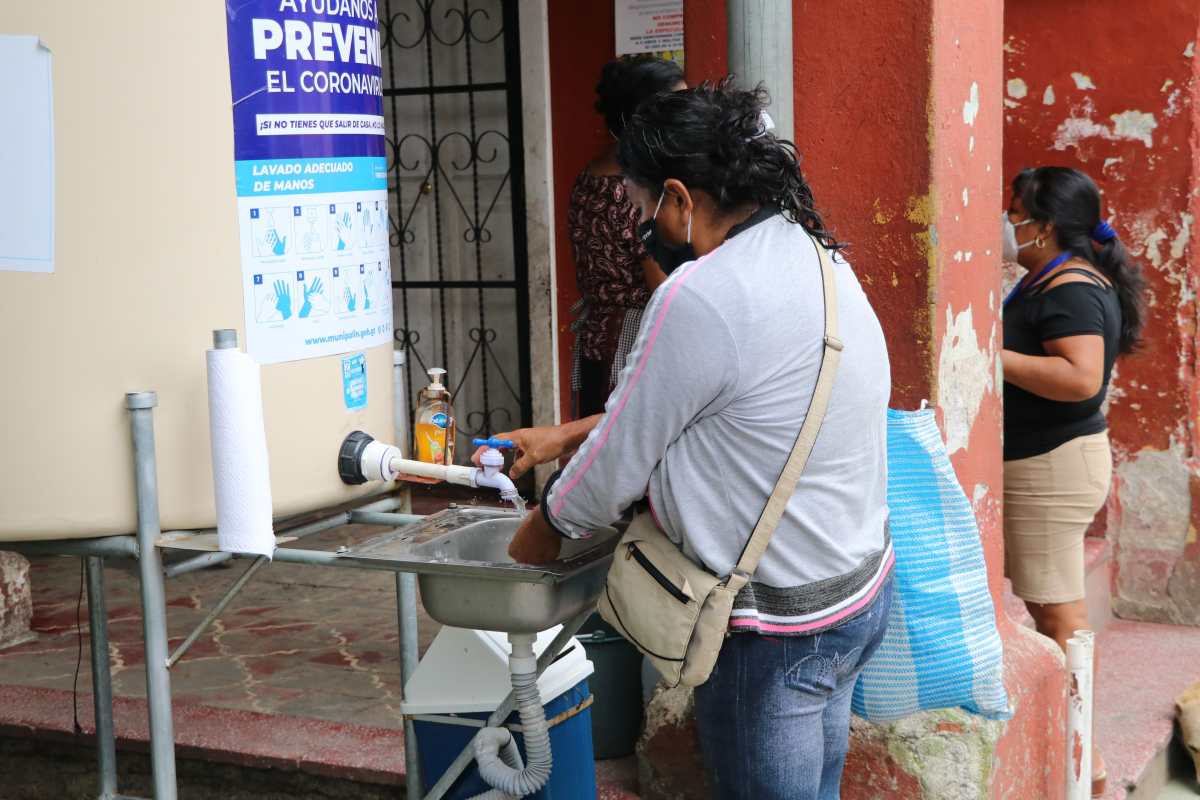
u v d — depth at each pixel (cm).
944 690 297
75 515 248
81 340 244
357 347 269
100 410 246
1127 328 438
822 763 244
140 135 239
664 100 231
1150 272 536
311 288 258
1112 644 531
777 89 274
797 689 235
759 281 220
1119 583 559
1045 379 414
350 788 369
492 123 660
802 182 235
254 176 247
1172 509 546
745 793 241
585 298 363
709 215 231
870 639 245
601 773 378
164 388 246
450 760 291
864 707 301
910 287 326
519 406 680
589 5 624
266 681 440
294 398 256
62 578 585
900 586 294
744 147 226
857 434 232
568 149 644
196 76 240
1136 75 527
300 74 252
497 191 665
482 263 676
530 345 664
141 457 244
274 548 245
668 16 607
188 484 249
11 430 246
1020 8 541
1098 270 432
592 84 632
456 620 246
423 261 689
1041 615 441
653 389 218
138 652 477
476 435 693
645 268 333
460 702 287
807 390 222
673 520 229
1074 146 541
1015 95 548
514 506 280
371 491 276
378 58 278
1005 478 436
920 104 320
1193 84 520
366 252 271
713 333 216
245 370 237
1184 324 534
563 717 291
